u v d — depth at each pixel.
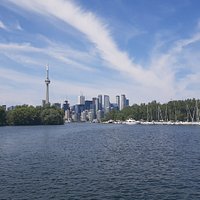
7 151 94.00
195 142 120.75
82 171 60.59
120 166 66.25
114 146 108.88
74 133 189.38
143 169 62.62
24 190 46.47
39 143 120.50
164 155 83.25
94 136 162.38
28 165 67.44
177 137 150.00
